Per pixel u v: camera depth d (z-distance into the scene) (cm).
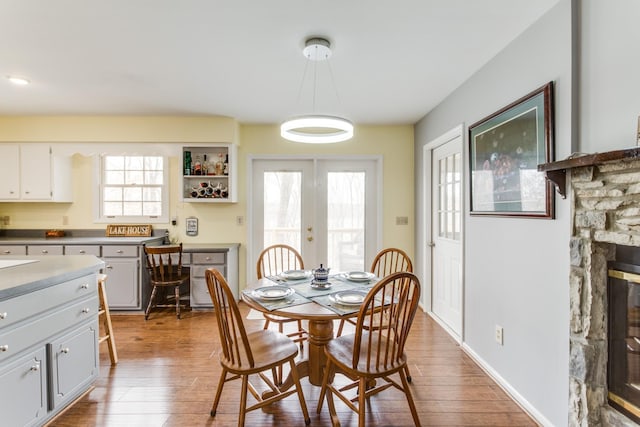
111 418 184
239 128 398
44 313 170
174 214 406
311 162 415
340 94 301
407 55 225
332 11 176
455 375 230
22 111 349
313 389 214
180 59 232
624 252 141
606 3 143
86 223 401
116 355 248
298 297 197
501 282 218
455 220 306
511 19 183
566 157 162
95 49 217
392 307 160
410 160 409
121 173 405
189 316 351
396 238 410
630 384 141
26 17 179
